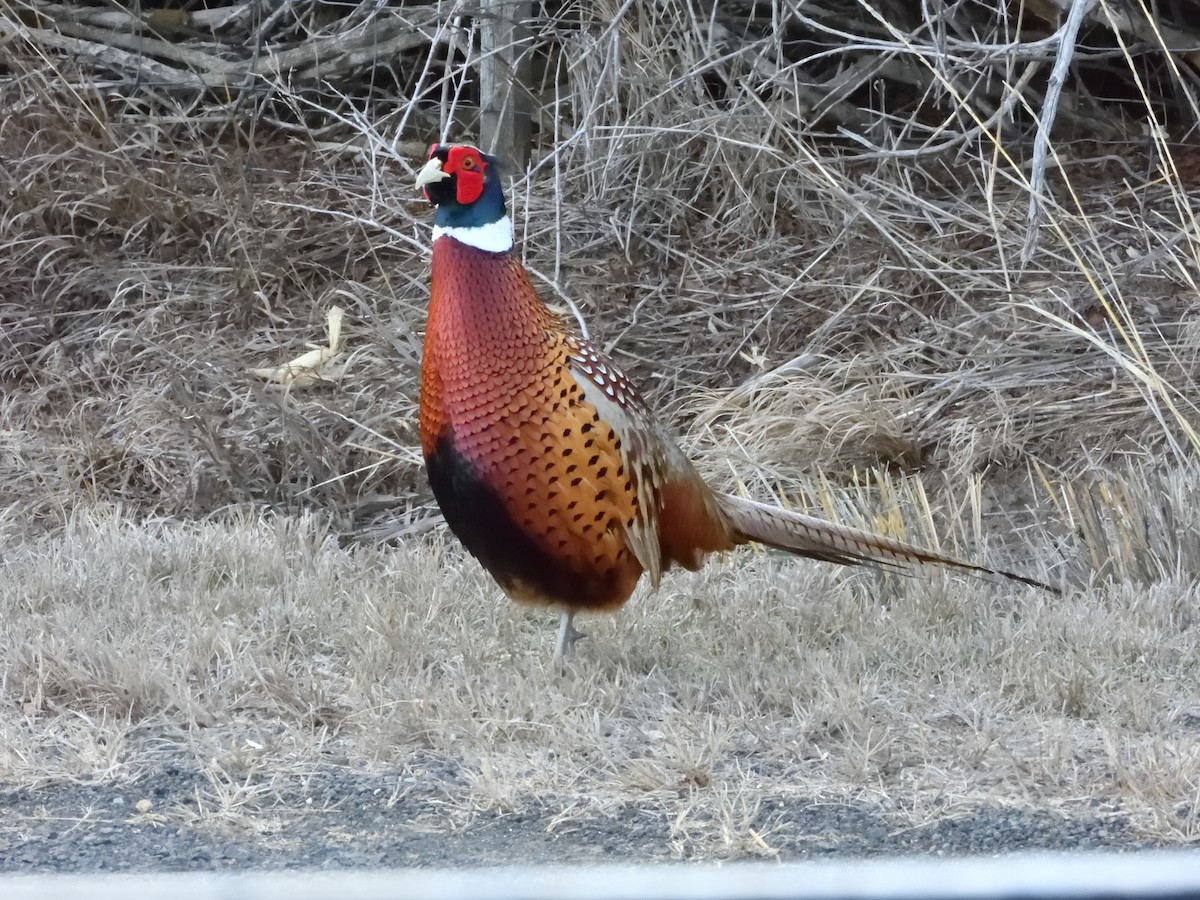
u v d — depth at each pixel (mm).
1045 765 8078
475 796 7867
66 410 16078
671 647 10188
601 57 18188
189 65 21016
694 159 18547
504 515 9117
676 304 17156
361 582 11391
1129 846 7176
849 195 16453
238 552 11859
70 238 18375
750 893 5254
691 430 15008
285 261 17953
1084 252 16688
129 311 17531
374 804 7852
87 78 20297
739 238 18016
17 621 10383
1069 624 10250
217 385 15852
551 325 9133
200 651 9766
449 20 18078
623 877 5781
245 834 7461
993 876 5199
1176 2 18438
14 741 8445
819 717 8781
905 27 19188
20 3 20688
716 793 7855
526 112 18375
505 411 8922
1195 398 14164
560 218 17266
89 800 7875
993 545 12945
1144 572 11734
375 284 17672
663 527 9781
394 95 21047
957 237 17297
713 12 17641
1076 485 13617
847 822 7555
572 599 9531
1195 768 7926
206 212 18500
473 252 8875
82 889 6039
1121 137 19062
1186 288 16000
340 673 9820
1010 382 14961
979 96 18688
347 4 20656
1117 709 8891
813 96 19141
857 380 15453
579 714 8891
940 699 9172
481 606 10938
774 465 14211
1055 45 15750
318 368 15883
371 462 14695
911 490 13250
